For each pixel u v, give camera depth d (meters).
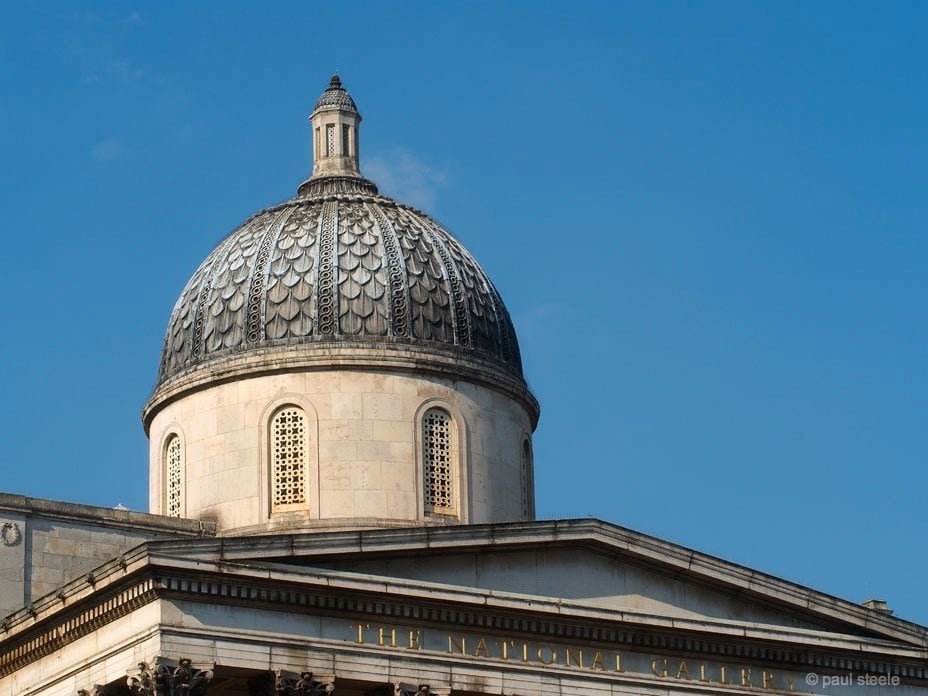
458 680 64.50
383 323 76.12
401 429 74.88
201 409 75.94
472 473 75.69
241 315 76.50
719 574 69.75
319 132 82.56
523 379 79.62
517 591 66.56
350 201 79.81
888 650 72.12
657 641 68.38
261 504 73.94
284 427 74.81
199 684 60.53
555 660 66.56
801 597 71.00
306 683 62.00
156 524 72.62
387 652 63.66
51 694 64.44
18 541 69.69
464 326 77.56
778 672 70.50
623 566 68.69
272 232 78.38
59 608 63.56
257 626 61.91
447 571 65.69
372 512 73.81
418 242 78.81
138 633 61.25
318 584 62.62
